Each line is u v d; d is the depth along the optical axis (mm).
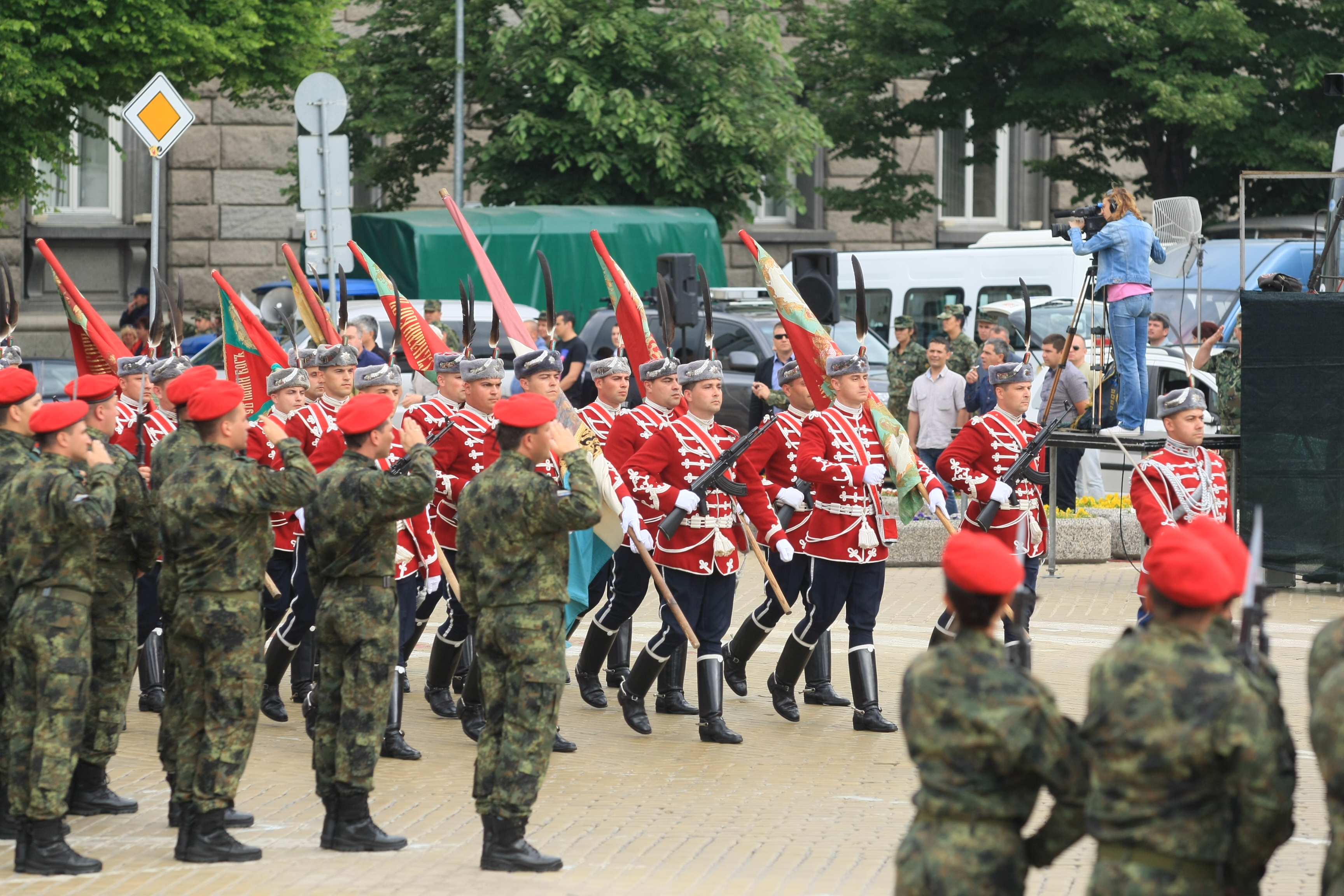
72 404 13609
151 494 14961
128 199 54562
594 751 17719
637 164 48562
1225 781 8461
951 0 51812
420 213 42062
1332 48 49844
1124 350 25359
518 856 13141
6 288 19047
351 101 50219
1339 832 8508
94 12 39562
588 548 19562
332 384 18734
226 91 53875
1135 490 18156
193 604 13477
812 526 18688
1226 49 48812
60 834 13188
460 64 47875
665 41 48031
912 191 61312
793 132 48875
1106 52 49500
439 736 18562
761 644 23641
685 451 18297
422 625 19562
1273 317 25812
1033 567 20406
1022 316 39875
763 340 37094
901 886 8891
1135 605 26344
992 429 20125
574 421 18453
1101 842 8664
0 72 39281
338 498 13789
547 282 18672
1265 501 25953
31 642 13250
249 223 54594
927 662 9047
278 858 13578
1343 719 8422
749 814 15102
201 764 13422
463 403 20125
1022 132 63188
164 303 20562
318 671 14375
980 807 8750
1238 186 52000
